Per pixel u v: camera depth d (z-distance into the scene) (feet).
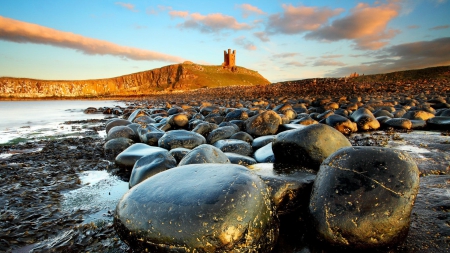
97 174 16.22
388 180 7.86
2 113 74.33
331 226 7.66
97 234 9.13
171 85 398.01
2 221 10.23
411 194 7.68
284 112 35.73
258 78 490.49
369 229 7.39
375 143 21.83
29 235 9.24
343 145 12.81
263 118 25.66
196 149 12.73
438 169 14.35
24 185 14.37
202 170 8.73
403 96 68.28
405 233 7.57
